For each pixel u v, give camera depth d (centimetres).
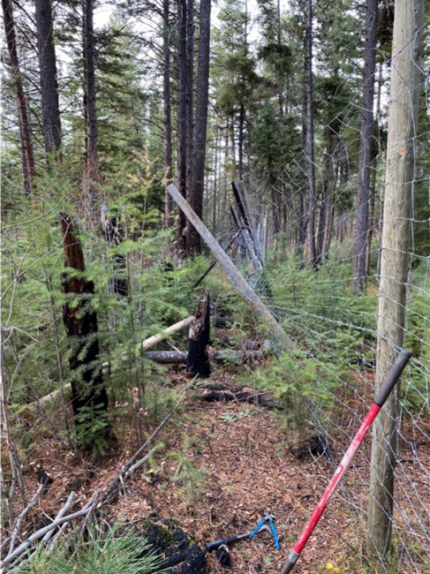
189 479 259
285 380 327
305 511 259
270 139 1670
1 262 284
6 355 288
